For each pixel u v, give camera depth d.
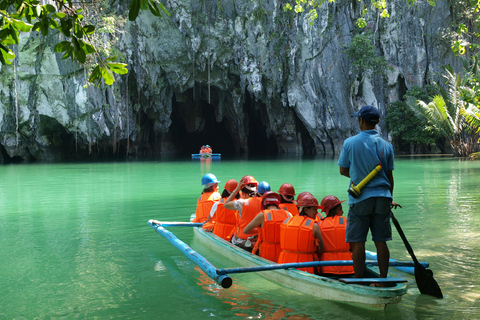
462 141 28.94
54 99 31.84
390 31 35.00
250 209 5.53
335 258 4.55
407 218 7.90
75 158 35.22
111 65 3.14
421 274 4.12
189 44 34.69
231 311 3.80
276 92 37.09
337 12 34.84
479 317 3.59
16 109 28.94
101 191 12.82
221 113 41.00
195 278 4.77
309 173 18.19
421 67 34.78
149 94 36.53
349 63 35.19
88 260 5.49
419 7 34.34
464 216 8.03
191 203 10.33
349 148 4.02
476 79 27.56
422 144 35.53
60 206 9.99
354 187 3.90
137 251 5.95
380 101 35.78
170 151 44.00
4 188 13.88
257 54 35.28
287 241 4.59
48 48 30.61
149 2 2.63
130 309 3.86
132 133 37.16
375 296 3.67
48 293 4.29
